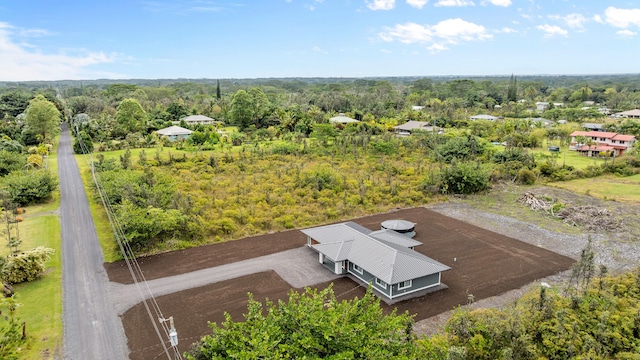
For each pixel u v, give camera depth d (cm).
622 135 8344
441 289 3081
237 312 2745
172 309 2783
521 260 3584
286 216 4475
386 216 4762
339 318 1584
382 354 1491
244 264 3484
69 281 3156
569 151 8306
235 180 5688
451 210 5009
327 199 4969
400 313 2741
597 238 4091
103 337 2466
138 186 4503
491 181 6091
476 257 3647
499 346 2077
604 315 2202
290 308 1650
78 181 5916
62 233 4075
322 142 7906
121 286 3086
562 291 2938
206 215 4338
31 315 2667
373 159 6962
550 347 2072
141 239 3722
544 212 4888
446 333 2266
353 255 3294
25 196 4803
